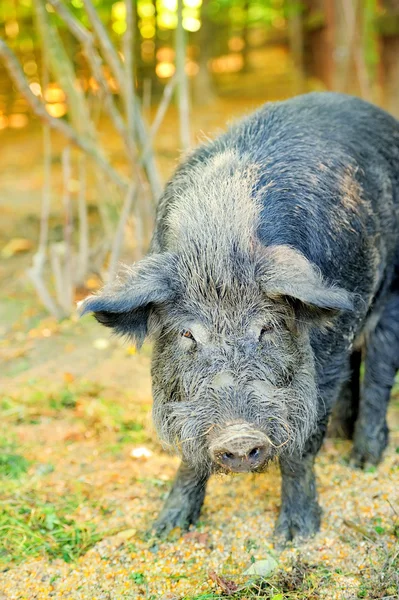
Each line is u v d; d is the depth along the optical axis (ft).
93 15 19.66
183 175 12.92
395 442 16.20
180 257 11.00
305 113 14.16
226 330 10.49
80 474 15.40
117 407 17.85
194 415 10.24
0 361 20.38
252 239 11.04
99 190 24.16
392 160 14.96
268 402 10.25
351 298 11.56
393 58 28.71
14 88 54.13
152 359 11.77
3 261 27.30
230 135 13.56
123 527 13.69
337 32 33.91
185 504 13.47
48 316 23.18
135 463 15.76
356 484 14.65
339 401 16.28
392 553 12.44
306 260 11.02
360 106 15.25
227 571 12.43
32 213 31.50
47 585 12.28
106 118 48.62
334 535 13.19
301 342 11.37
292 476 13.15
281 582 12.00
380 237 13.93
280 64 72.69
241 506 14.07
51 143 44.50
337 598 11.60
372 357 15.19
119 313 10.80
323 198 12.60
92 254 25.35
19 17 44.83
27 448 16.42
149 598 11.89
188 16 50.75
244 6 55.31
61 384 18.99
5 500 14.47
